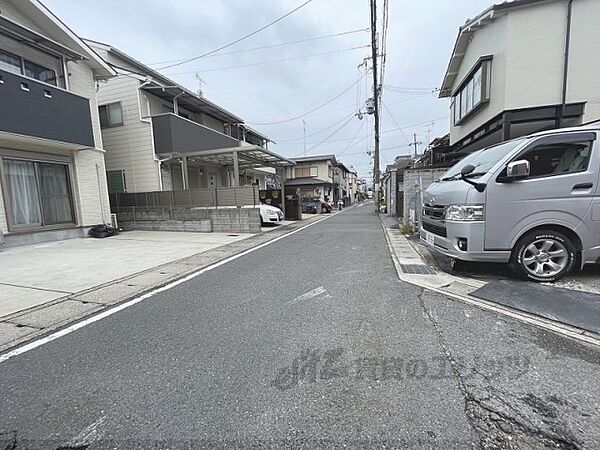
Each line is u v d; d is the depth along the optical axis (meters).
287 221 13.65
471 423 1.55
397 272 4.35
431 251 5.71
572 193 3.42
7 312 3.29
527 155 3.59
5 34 6.96
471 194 3.60
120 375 2.06
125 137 11.99
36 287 4.18
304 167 29.52
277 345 2.39
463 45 10.66
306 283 3.99
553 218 3.45
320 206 19.66
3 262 5.75
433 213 4.42
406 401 1.72
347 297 3.40
